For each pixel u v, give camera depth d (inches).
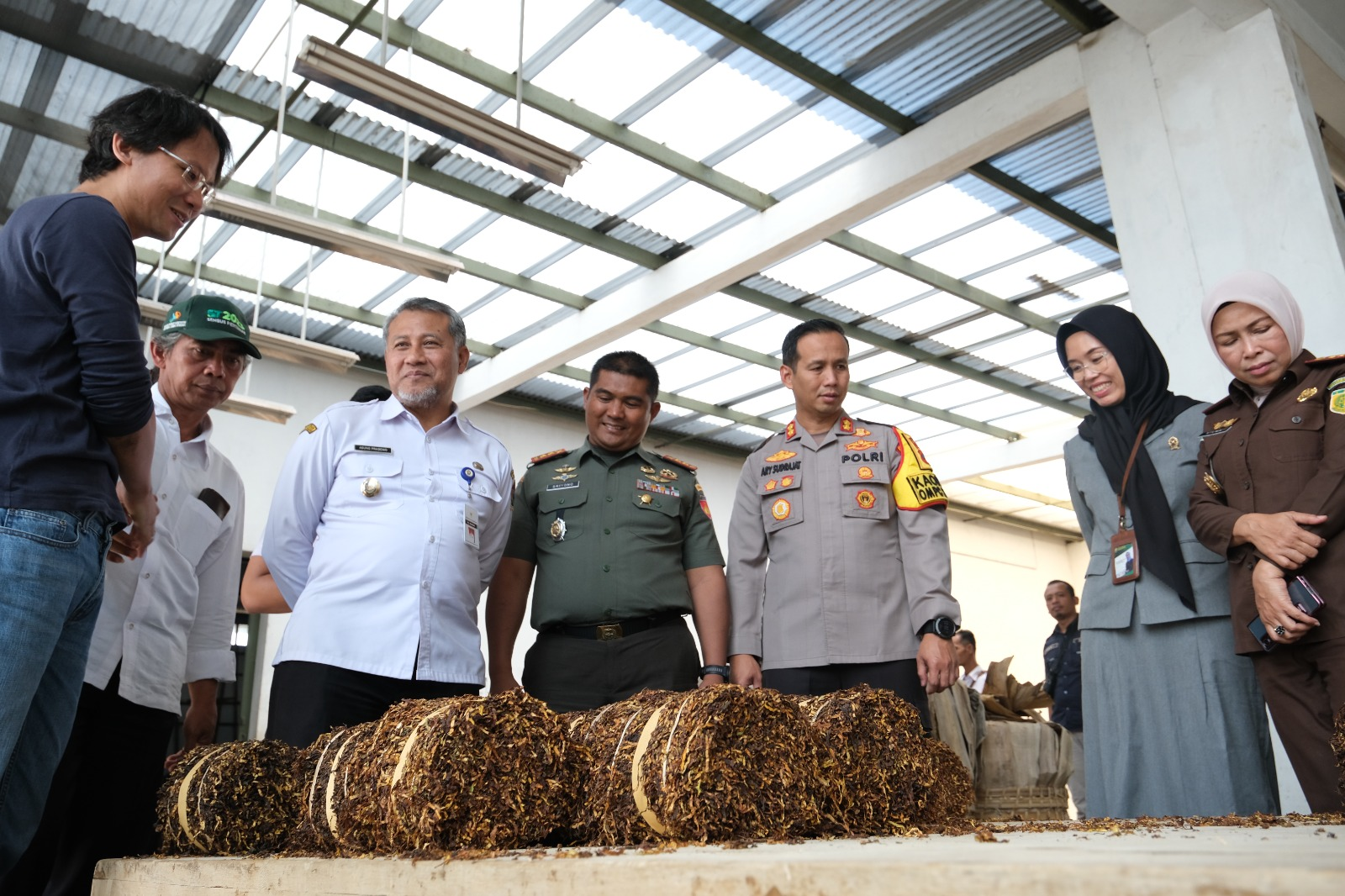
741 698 46.3
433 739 47.4
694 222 275.3
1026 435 458.6
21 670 51.1
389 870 41.3
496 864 36.0
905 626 94.8
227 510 100.4
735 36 204.8
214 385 95.0
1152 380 89.4
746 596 101.5
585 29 206.5
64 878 83.4
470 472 88.9
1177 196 174.1
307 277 276.2
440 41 210.5
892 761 53.6
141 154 62.9
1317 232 155.1
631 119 233.0
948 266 305.4
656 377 108.2
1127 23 184.9
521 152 161.2
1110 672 85.6
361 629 78.8
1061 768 167.3
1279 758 131.3
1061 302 332.5
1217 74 172.7
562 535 100.9
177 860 58.0
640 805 46.3
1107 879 19.8
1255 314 78.2
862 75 220.4
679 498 104.3
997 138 214.4
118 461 60.1
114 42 204.5
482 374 350.0
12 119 222.8
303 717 75.2
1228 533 73.7
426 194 261.7
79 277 55.1
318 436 87.3
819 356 103.0
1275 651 70.8
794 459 103.3
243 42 208.8
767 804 45.0
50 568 52.6
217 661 98.4
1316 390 74.7
